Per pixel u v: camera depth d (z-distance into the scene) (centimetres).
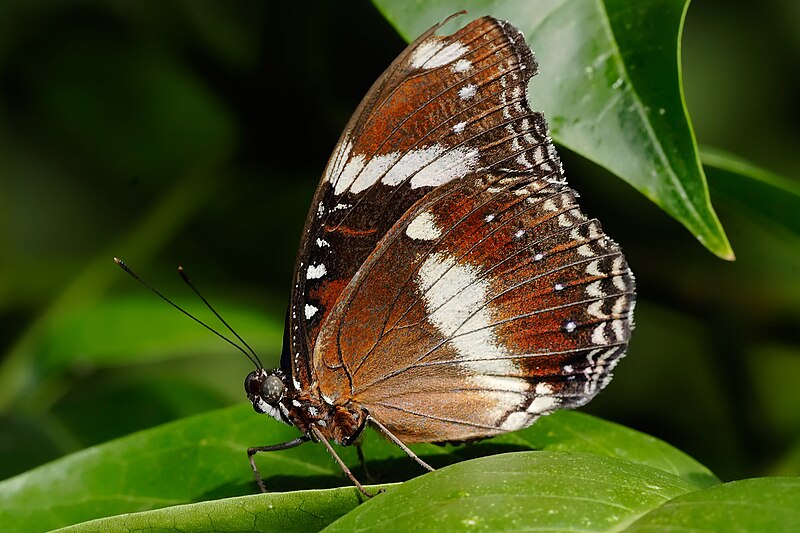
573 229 52
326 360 52
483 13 52
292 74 57
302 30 56
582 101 51
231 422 53
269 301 58
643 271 58
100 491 52
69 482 52
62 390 56
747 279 57
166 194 58
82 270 58
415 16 52
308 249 52
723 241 51
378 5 52
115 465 52
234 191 58
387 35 56
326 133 57
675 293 57
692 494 49
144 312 57
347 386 52
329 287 52
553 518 49
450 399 52
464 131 52
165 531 50
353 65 56
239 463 52
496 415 52
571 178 57
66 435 55
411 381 52
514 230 52
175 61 58
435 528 49
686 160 51
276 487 52
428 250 52
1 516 52
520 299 52
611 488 49
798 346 57
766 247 58
